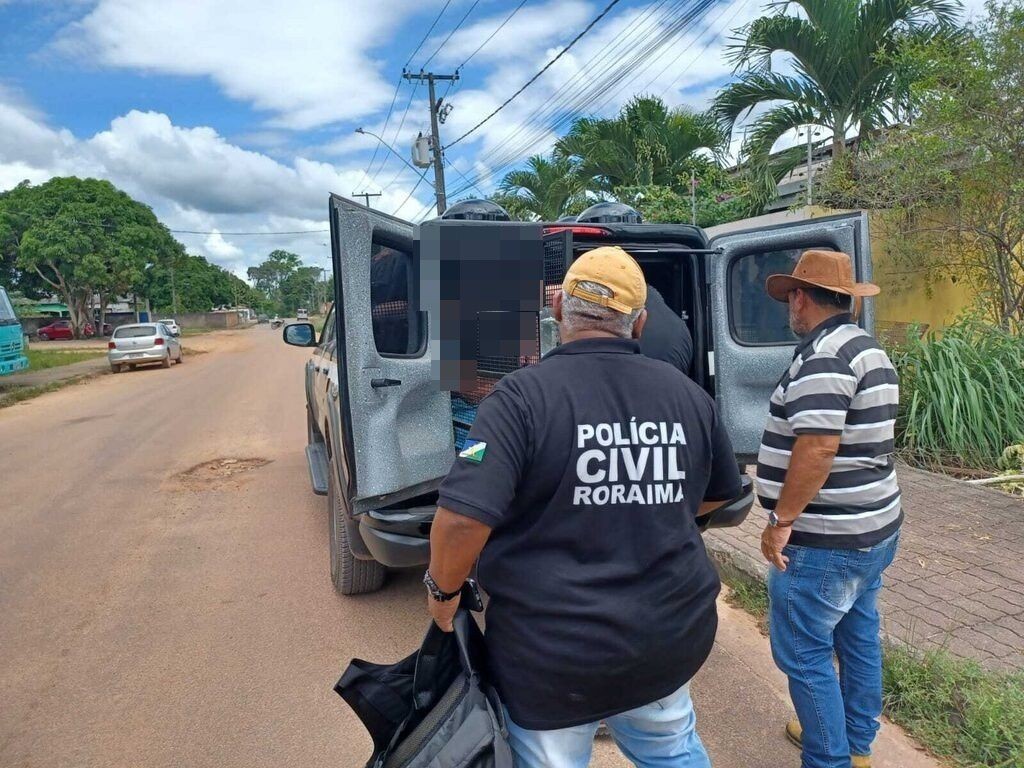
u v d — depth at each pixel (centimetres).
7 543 538
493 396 167
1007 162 655
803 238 355
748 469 476
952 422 604
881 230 809
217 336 4891
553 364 171
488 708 168
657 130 1298
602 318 175
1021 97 635
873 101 933
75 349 3319
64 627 399
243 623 400
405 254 328
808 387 217
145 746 295
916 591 385
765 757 279
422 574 460
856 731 252
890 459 232
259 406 1193
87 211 4191
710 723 300
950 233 757
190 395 1389
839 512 224
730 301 375
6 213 4144
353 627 393
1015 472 571
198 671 351
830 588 229
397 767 172
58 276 4372
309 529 556
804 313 234
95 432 1002
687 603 171
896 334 773
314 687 336
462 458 162
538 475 161
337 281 287
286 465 764
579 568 163
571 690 163
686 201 1179
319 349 615
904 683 298
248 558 498
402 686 187
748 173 1059
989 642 333
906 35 859
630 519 165
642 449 166
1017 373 627
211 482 703
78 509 622
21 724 312
